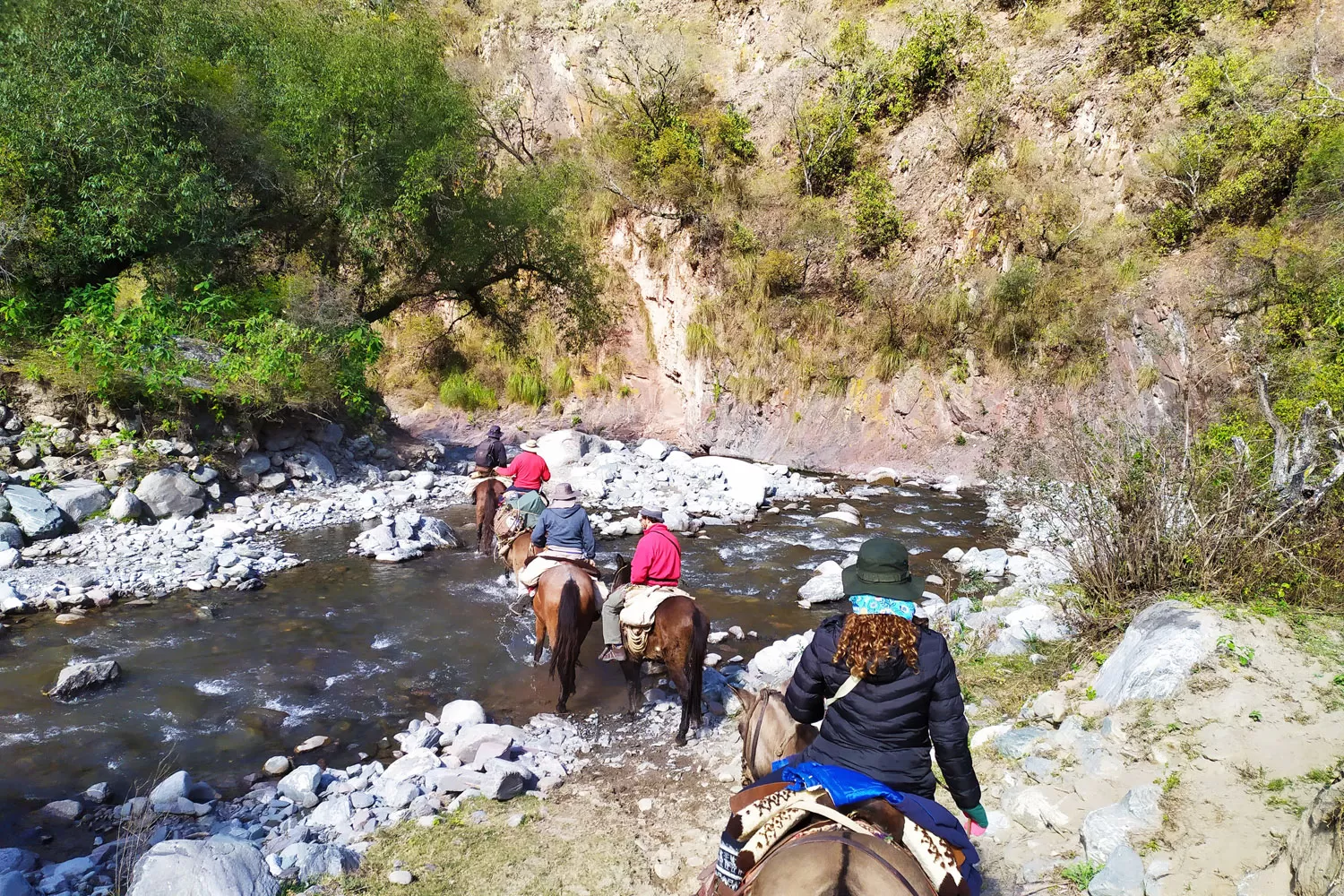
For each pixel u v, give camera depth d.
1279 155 20.28
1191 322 19.89
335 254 21.17
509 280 25.58
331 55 18.86
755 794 3.24
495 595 11.27
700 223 26.34
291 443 17.20
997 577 12.48
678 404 25.91
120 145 15.86
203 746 7.17
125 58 16.70
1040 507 9.54
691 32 34.03
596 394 26.36
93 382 14.49
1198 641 5.87
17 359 14.67
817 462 23.50
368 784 6.54
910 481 21.50
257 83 18.72
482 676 8.80
